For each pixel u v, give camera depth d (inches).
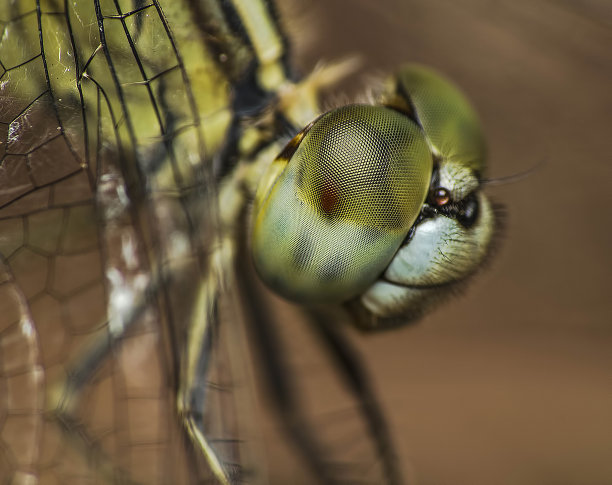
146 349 3.1
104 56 3.0
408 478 3.3
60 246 3.0
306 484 3.4
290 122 3.1
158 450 3.0
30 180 3.0
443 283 3.0
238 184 3.1
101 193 3.0
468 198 3.0
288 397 3.4
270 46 3.1
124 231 3.0
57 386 3.1
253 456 3.1
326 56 3.3
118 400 3.1
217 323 3.1
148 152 3.0
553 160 4.1
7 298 3.0
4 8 3.0
